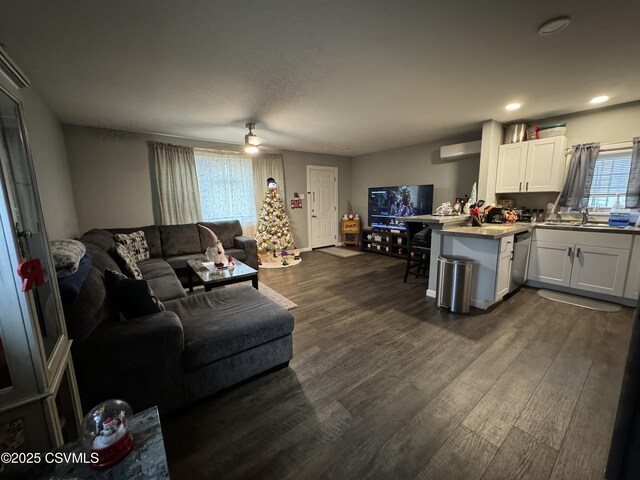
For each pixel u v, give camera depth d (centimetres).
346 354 220
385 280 414
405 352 221
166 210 449
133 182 427
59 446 96
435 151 521
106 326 151
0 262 84
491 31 175
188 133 436
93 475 81
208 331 171
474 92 276
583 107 326
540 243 353
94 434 88
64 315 129
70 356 119
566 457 131
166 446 141
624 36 181
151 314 170
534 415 156
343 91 269
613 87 267
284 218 559
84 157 387
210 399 174
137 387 147
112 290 171
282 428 151
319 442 142
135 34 171
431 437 143
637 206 310
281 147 562
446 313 294
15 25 158
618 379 185
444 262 297
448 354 217
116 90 258
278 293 362
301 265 514
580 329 254
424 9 153
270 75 232
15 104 102
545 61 214
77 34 169
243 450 138
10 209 86
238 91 265
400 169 588
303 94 276
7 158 93
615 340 234
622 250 297
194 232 446
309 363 209
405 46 191
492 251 288
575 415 156
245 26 166
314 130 422
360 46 191
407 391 177
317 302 329
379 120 371
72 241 192
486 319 277
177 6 146
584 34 178
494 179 399
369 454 134
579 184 345
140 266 348
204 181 490
